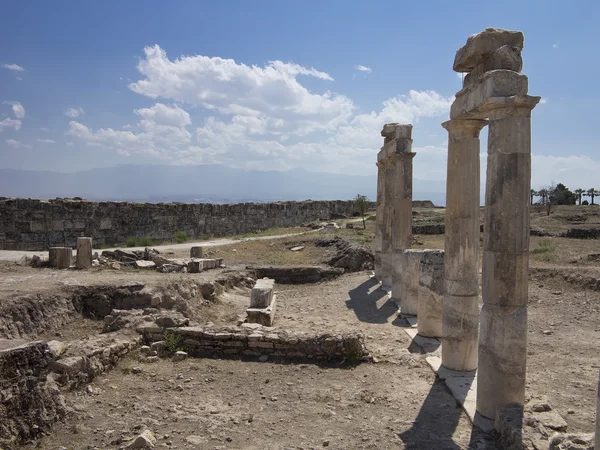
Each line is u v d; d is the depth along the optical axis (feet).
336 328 45.65
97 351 30.91
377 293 63.41
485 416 24.79
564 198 223.51
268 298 47.42
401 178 55.72
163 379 30.89
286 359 35.19
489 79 24.50
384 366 34.19
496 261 24.06
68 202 93.30
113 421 24.59
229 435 23.50
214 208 129.39
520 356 23.88
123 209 103.76
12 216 85.05
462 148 31.96
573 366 33.96
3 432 21.18
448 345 32.58
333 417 25.88
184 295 49.37
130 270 63.57
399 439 23.39
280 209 155.74
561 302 53.11
